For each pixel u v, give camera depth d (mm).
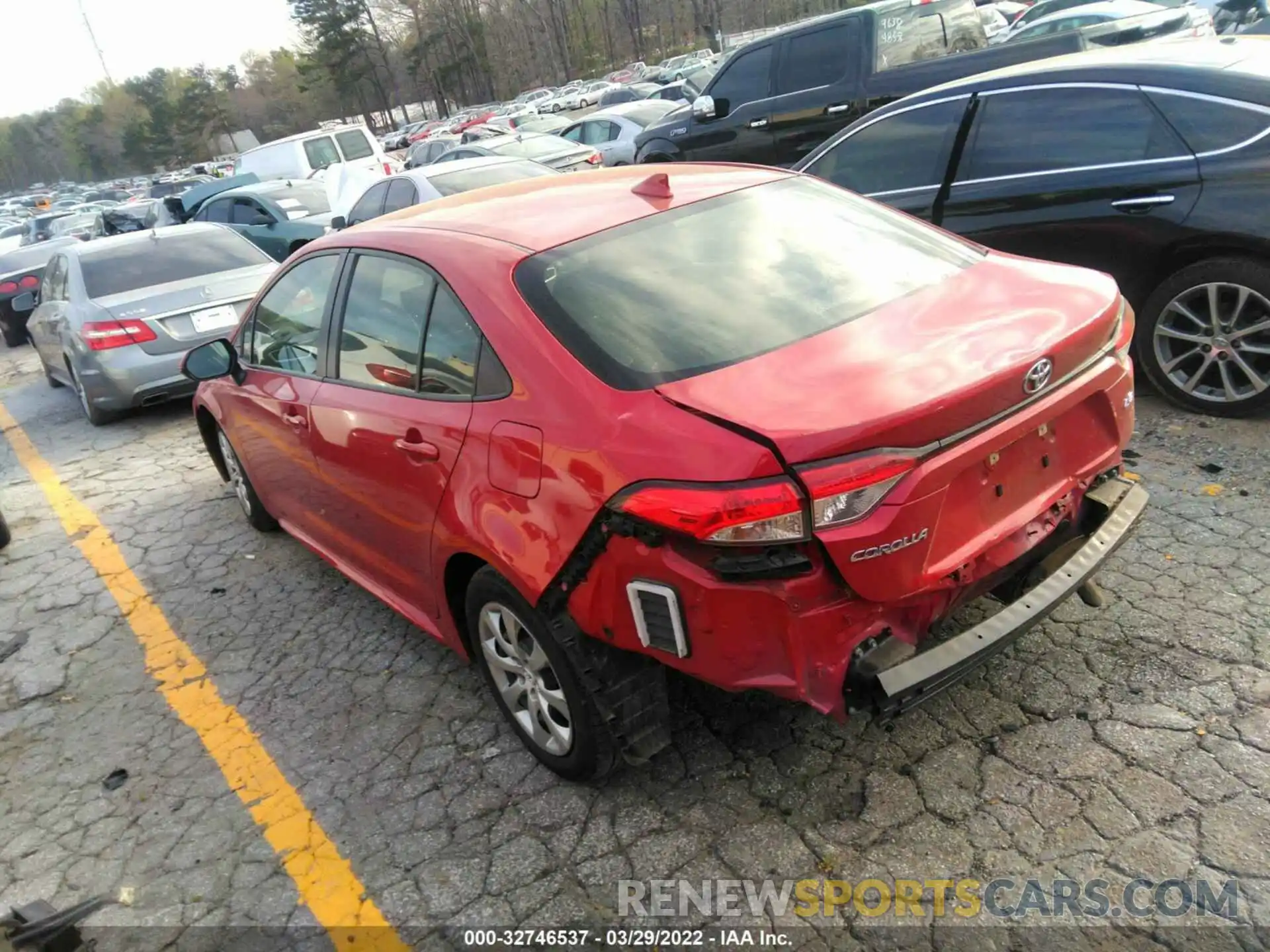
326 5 80062
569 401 2531
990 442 2344
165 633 4551
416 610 3588
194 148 107812
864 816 2719
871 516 2166
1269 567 3465
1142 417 4844
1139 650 3168
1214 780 2623
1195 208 4457
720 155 10711
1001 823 2617
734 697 3258
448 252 3104
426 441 3010
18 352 14547
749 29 62688
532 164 11242
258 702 3848
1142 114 4703
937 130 5535
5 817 3410
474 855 2852
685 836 2764
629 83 49250
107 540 5820
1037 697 3039
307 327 3943
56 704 4105
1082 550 2711
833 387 2295
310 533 4414
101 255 8422
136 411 8961
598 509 2373
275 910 2787
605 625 2508
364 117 83625
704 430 2246
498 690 3152
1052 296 2752
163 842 3148
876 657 2285
